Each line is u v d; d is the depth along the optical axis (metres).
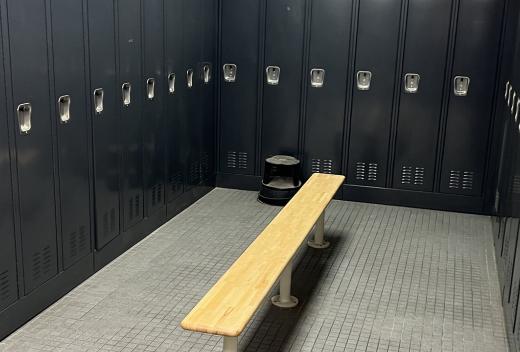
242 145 6.55
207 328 2.78
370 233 5.47
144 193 5.11
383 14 5.88
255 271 3.33
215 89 6.45
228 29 6.28
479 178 6.01
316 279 4.52
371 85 6.07
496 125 5.83
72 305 4.03
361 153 6.26
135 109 4.82
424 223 5.78
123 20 4.52
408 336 3.79
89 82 4.18
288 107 6.34
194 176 6.12
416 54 5.90
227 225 5.54
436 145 6.05
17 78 3.47
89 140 4.25
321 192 4.76
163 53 5.19
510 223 4.23
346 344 3.69
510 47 5.63
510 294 3.87
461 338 3.79
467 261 4.93
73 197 4.14
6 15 3.34
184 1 5.50
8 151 3.46
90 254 4.41
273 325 3.88
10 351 3.49
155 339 3.68
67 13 3.86
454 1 5.71
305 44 6.13
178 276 4.49
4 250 3.52
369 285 4.45
